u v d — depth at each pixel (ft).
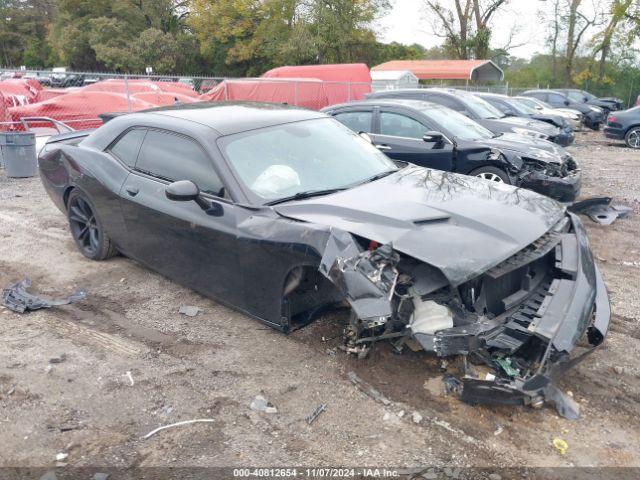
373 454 9.53
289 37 137.39
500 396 9.75
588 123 80.84
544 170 24.18
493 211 12.05
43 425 10.47
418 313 10.55
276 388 11.47
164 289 16.56
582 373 11.97
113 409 10.91
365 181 14.24
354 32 141.49
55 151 19.27
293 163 14.07
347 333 12.49
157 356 12.85
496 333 10.44
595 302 11.46
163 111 16.74
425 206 12.06
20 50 250.37
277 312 12.39
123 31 168.45
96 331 14.07
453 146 25.58
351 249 10.41
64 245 20.59
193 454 9.63
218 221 13.09
